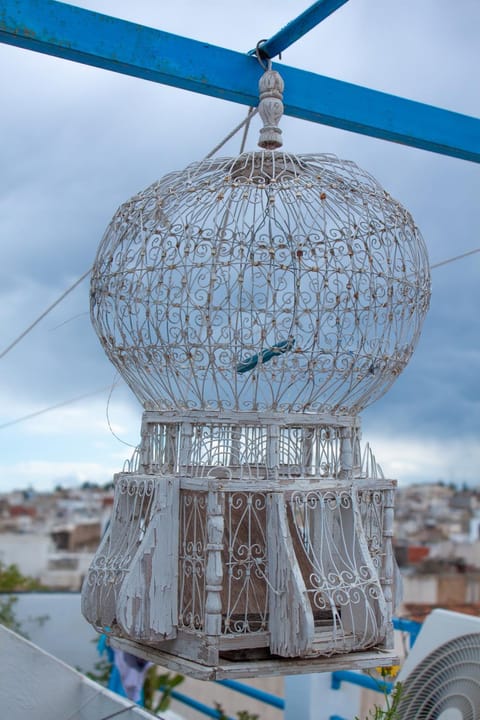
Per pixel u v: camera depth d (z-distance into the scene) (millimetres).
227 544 2461
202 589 2377
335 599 2377
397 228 2650
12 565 15844
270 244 2391
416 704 3451
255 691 5273
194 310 2375
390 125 3193
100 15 2666
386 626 2393
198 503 2414
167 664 2354
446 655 3463
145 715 3102
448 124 3318
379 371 2547
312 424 2475
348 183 2641
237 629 2359
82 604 2551
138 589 2334
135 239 2572
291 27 2754
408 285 2631
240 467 2445
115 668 5719
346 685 4875
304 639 2229
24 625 9352
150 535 2365
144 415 2631
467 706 3275
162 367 2486
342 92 3107
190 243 2402
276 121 2764
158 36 2754
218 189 2469
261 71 2936
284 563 2305
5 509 23062
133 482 2512
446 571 18125
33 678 3461
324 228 2447
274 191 2471
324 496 2414
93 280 2709
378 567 2561
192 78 2805
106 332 2646
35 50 2639
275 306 2369
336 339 2432
